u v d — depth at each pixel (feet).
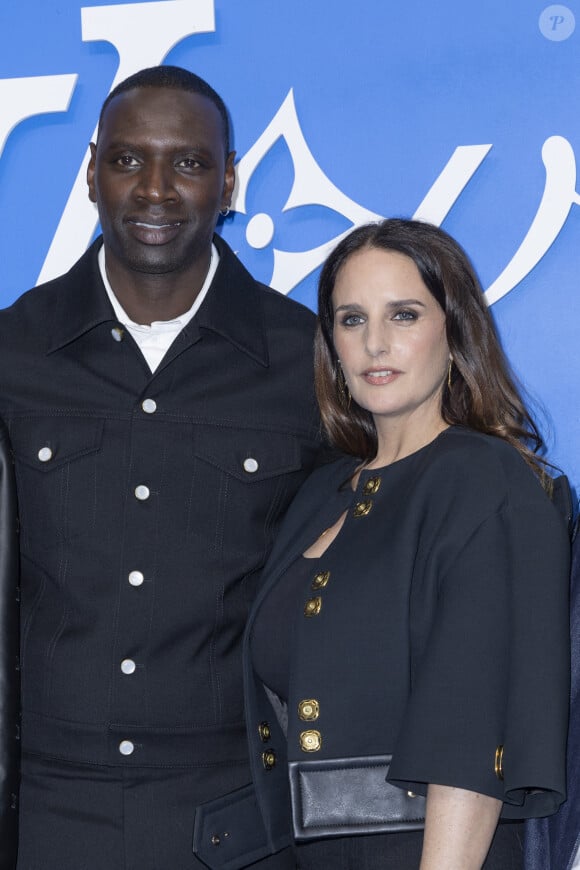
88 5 8.00
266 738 5.82
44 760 5.79
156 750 5.75
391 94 7.70
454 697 4.80
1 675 5.61
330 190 7.76
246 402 6.26
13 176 8.05
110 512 5.93
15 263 8.06
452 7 7.63
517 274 7.54
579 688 5.12
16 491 5.89
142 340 6.32
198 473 6.04
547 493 5.32
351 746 5.10
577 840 4.89
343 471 6.03
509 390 5.64
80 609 5.83
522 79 7.55
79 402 6.11
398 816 5.00
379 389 5.52
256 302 6.53
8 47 8.07
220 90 7.88
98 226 7.98
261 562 6.09
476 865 4.75
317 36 7.79
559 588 4.95
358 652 5.16
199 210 6.11
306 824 5.13
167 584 5.87
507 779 4.72
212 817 5.70
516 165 7.55
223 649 5.92
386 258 5.48
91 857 5.65
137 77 6.29
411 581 5.16
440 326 5.51
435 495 5.24
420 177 7.66
